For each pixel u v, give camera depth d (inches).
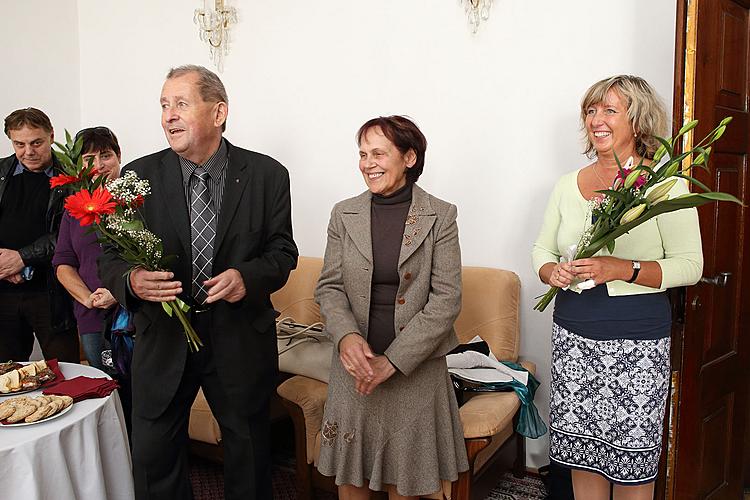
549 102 112.0
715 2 83.9
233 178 78.0
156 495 77.9
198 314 76.8
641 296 74.0
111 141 101.6
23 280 113.6
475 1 115.4
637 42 104.6
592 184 78.7
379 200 79.7
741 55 92.4
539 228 114.5
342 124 132.4
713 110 84.8
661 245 75.6
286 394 100.1
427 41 121.8
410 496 77.0
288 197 83.2
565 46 110.0
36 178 115.7
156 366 76.3
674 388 85.0
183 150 74.5
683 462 86.6
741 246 95.6
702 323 87.0
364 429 77.2
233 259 77.6
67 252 103.5
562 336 79.3
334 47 131.7
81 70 165.8
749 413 115.4
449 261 77.4
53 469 67.0
